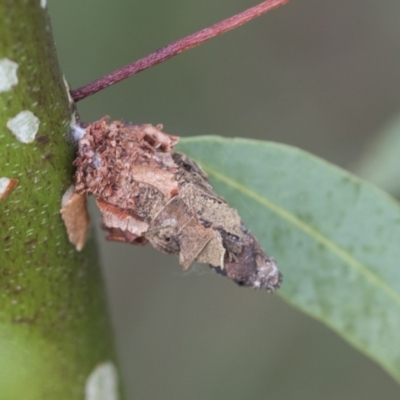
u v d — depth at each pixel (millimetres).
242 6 356
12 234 192
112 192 194
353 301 212
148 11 337
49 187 191
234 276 196
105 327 203
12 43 185
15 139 188
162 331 377
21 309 197
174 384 362
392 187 228
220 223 195
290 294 212
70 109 191
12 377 200
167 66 356
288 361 346
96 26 330
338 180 211
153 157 194
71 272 197
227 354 358
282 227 211
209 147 209
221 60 372
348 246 212
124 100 350
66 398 203
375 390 336
